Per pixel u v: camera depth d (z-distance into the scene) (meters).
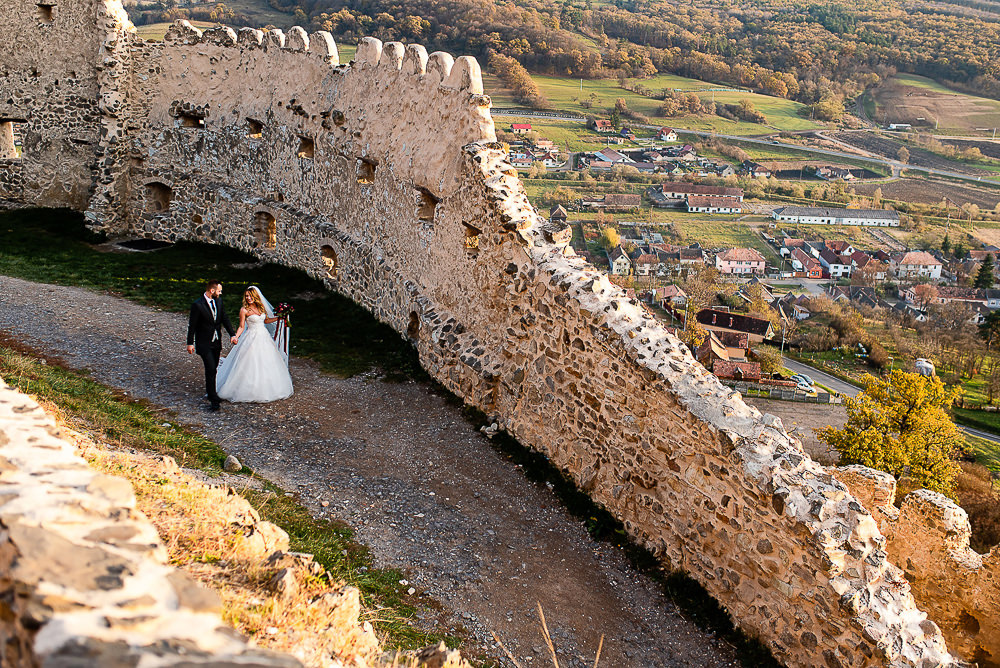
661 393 7.41
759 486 6.36
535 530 7.70
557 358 8.85
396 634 5.38
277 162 15.91
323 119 14.55
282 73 15.60
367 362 11.70
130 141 17.47
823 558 5.84
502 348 9.93
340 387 10.70
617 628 6.43
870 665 5.52
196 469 7.42
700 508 7.01
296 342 12.26
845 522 6.03
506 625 6.17
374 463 8.58
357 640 4.29
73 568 2.53
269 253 16.20
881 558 5.98
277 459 8.34
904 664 5.37
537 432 9.13
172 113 17.23
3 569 2.49
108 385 9.73
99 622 2.32
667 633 6.50
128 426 8.09
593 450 8.31
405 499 7.85
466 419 9.98
